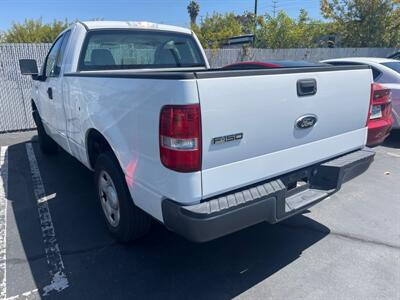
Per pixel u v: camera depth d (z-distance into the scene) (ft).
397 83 20.93
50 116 15.65
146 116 7.37
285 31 65.36
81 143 11.64
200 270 9.29
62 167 17.81
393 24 61.52
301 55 45.29
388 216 12.32
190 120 6.55
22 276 9.04
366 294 8.30
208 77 6.66
